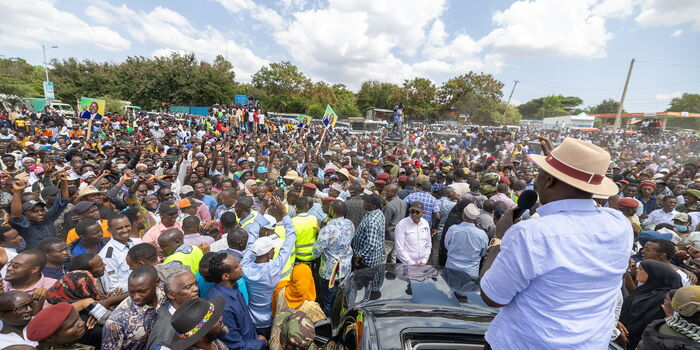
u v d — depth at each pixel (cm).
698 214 558
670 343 188
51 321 216
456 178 726
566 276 116
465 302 252
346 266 416
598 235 119
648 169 1191
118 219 366
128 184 660
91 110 1108
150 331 255
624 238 123
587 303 118
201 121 2578
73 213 427
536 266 118
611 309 125
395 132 2009
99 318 268
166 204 454
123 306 262
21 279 281
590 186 123
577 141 133
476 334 211
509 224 162
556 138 3114
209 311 214
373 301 259
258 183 676
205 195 657
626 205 522
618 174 913
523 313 125
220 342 252
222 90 4506
